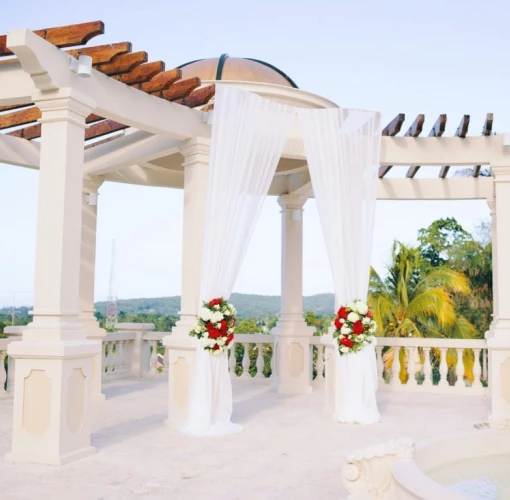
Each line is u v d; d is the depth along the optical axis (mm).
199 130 6367
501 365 6398
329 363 6812
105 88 5281
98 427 6000
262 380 9672
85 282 7844
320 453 4945
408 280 16406
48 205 4820
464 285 16078
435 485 2672
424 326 16016
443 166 8164
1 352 7625
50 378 4582
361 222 6438
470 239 20375
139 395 8133
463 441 3777
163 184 8898
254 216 5996
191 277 6145
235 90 6008
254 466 4523
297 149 6969
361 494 3129
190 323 6062
